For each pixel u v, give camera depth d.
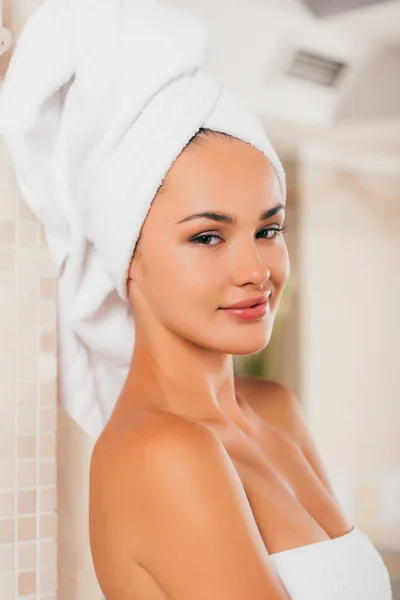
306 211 3.33
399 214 3.46
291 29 2.40
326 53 2.58
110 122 0.74
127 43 0.73
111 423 0.80
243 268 0.71
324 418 3.35
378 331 3.48
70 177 0.80
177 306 0.72
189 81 0.74
